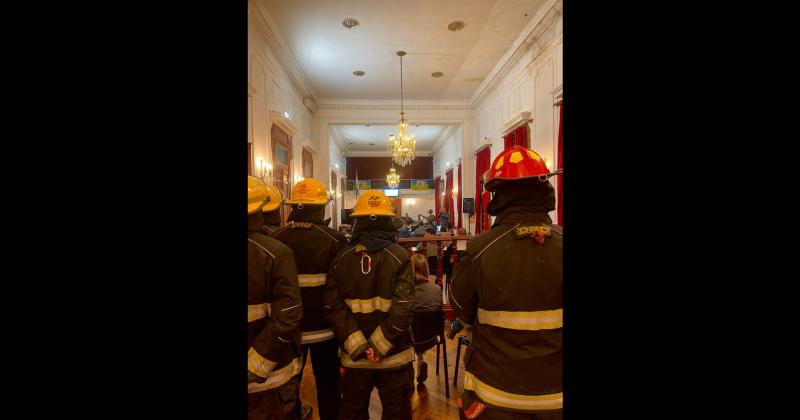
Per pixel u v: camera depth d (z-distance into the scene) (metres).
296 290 1.23
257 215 1.26
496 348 0.99
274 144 6.73
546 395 0.94
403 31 6.54
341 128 13.56
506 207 1.08
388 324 1.47
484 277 1.01
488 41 6.85
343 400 1.58
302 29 6.41
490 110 9.11
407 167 18.95
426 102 10.50
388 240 1.58
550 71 5.89
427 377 2.76
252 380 1.15
